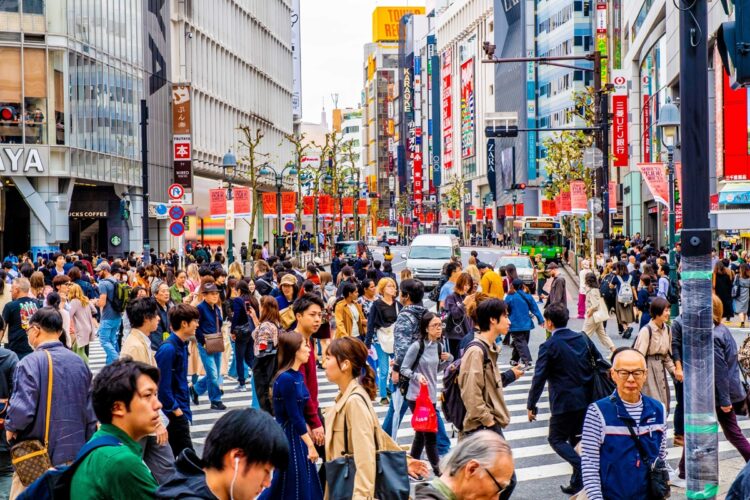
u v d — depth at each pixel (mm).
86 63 55812
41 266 35062
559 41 121875
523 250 72875
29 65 52562
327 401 17781
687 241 7430
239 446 4246
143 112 37406
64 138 53344
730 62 6801
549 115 126938
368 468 7406
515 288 20562
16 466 8000
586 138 47969
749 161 43219
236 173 82625
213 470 4305
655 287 27906
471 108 163500
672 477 11445
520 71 132125
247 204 46125
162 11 67688
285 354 8242
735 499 5246
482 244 142250
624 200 86250
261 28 94688
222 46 80875
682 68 7355
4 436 10969
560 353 10258
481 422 9727
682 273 7547
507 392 18750
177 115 64500
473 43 165000
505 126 36062
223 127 80875
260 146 93000
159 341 14422
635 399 6914
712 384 7465
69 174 53469
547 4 125812
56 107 53219
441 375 20391
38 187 53281
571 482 10750
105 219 63594
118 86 60094
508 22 139000
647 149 71688
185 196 47812
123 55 60812
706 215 7434
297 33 124812
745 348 10547
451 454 4258
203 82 75938
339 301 16656
